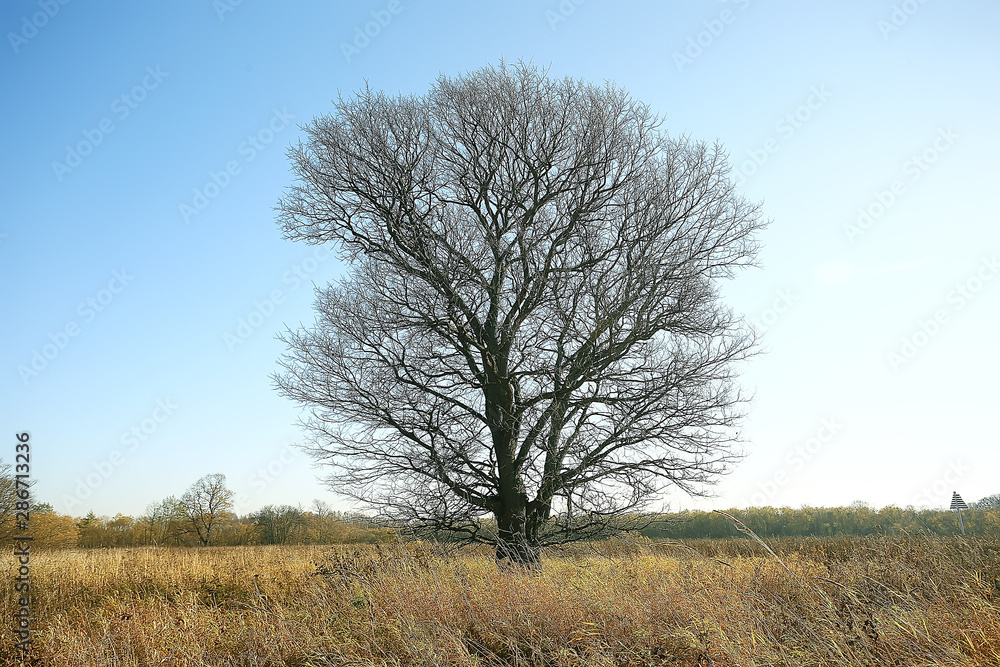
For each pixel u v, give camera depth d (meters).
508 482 13.84
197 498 43.19
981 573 7.55
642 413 13.88
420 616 7.60
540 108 14.55
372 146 14.20
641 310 13.83
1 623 9.41
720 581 7.79
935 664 5.06
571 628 7.03
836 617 6.17
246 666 7.35
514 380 14.38
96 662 7.40
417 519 14.02
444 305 13.80
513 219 14.61
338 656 7.02
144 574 13.48
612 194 14.74
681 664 5.97
